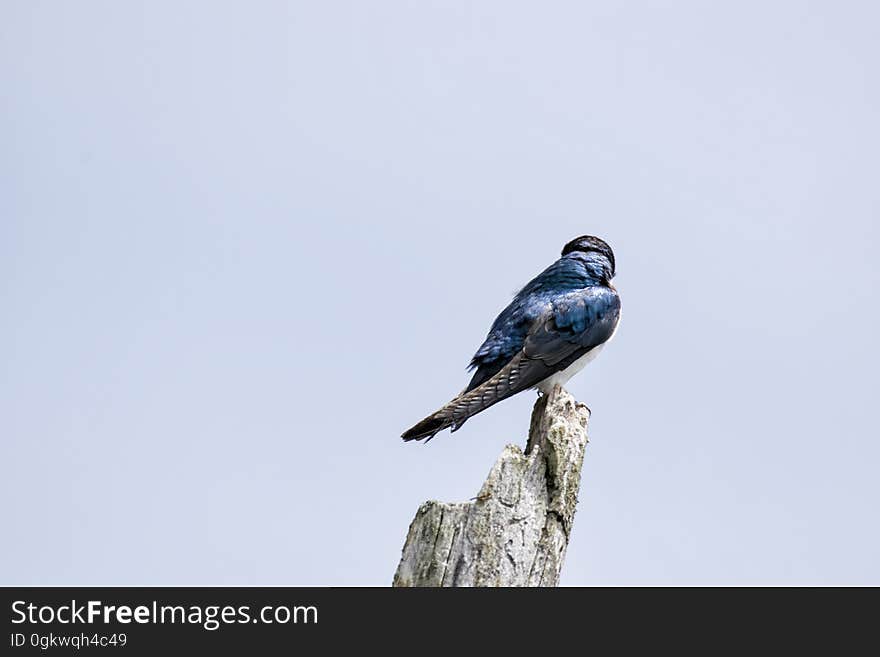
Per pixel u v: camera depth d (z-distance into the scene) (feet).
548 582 36.76
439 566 35.86
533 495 37.37
